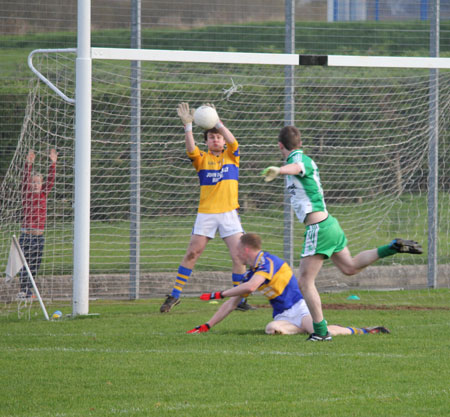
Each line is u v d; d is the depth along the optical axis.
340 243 25.73
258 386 19.59
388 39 54.50
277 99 50.72
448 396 18.44
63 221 40.22
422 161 45.19
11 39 43.47
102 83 46.84
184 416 16.81
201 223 34.06
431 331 28.28
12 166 37.38
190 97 48.81
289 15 40.81
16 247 33.03
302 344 25.44
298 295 28.25
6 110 44.84
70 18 43.31
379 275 43.88
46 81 33.75
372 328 27.72
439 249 44.78
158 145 46.00
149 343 25.83
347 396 18.50
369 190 49.12
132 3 39.91
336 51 53.12
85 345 25.58
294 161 25.42
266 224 47.38
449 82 46.69
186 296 40.59
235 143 33.97
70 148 40.31
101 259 42.97
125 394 18.89
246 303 35.28
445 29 52.66
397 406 17.53
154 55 34.03
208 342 25.97
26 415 17.06
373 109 51.81
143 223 44.09
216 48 50.38
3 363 22.58
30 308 35.97
